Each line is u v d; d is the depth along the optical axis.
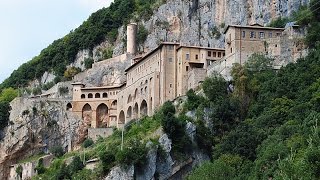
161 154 196.12
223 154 182.38
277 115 186.12
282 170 108.38
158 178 194.38
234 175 168.12
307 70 198.12
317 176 106.12
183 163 196.12
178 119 199.88
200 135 198.88
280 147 158.12
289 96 193.75
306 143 147.75
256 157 176.25
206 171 168.62
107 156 199.38
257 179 155.12
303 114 180.12
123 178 193.12
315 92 185.75
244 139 182.25
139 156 194.38
